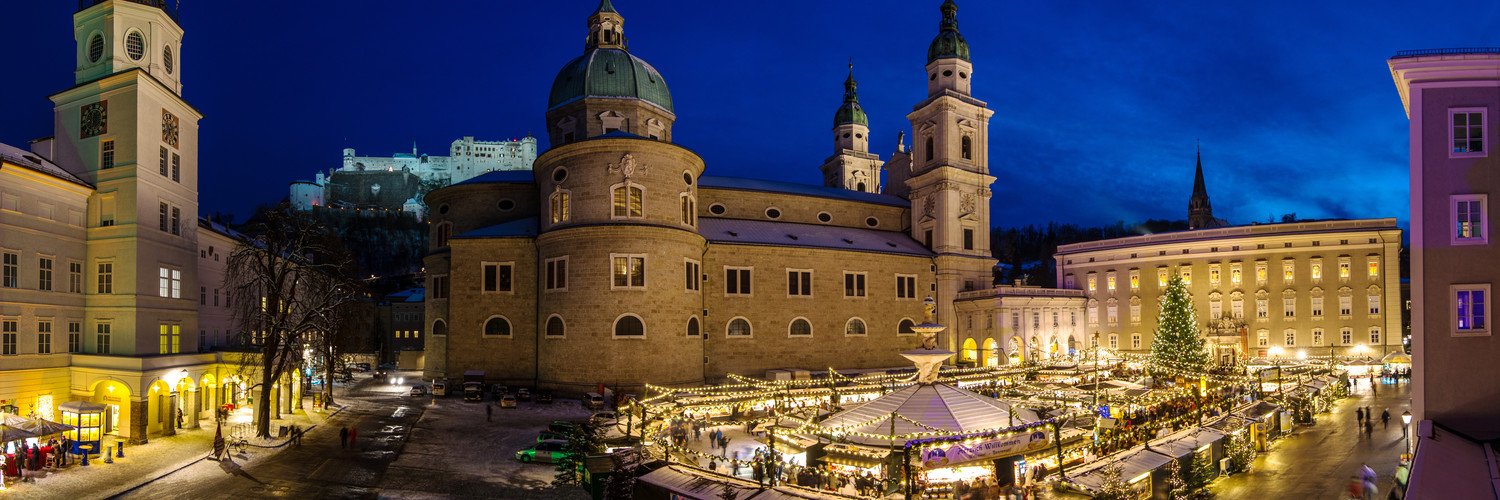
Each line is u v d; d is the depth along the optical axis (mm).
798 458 33594
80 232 46250
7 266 41188
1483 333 30469
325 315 56312
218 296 60812
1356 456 40719
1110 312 93750
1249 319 87375
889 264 80938
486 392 65625
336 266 57250
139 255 45938
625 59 76312
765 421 43281
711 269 70688
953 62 88750
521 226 70562
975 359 83625
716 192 79688
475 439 45500
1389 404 59781
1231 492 33875
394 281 190375
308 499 32969
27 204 42406
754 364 71500
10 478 34594
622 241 60875
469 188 75125
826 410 45219
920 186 89062
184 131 51469
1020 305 82250
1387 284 84188
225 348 54219
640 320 60625
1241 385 55250
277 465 39031
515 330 66750
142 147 46438
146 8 48562
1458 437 29375
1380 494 32438
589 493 33375
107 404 45031
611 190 61781
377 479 36312
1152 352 73000
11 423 36750
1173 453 32406
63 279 44812
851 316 77375
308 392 68250
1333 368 67688
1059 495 28125
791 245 74125
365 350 114375
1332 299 85312
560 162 64062
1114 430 35031
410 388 73375
